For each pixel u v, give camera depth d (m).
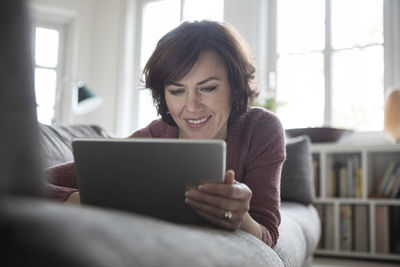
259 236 0.93
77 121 4.76
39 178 0.36
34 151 0.35
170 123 1.29
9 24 0.34
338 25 3.97
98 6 4.88
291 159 2.50
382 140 3.68
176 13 4.66
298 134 3.41
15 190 0.33
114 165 0.78
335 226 3.27
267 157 1.14
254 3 4.16
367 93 3.84
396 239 3.31
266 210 1.04
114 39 4.81
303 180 2.48
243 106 1.15
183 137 1.27
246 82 1.15
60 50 4.79
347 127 3.89
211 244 0.48
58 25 4.80
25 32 0.35
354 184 3.33
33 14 0.38
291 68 4.11
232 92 1.13
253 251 0.68
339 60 3.95
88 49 4.84
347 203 3.30
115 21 4.82
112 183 0.79
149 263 0.32
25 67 0.35
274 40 4.19
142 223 0.39
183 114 1.12
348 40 3.93
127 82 4.81
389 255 3.10
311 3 4.08
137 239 0.34
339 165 3.48
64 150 1.59
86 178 0.81
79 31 4.80
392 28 3.78
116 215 0.38
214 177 0.73
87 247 0.29
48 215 0.31
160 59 1.09
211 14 4.49
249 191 0.76
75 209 0.35
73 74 4.76
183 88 1.09
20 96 0.34
